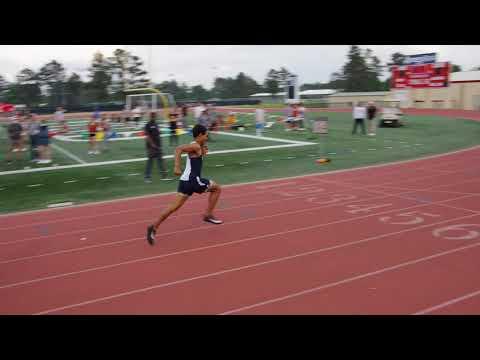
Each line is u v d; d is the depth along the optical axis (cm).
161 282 581
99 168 1574
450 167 1426
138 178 1395
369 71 9425
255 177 1367
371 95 5662
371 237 732
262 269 612
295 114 2697
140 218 928
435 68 4319
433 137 2298
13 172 1520
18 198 1158
